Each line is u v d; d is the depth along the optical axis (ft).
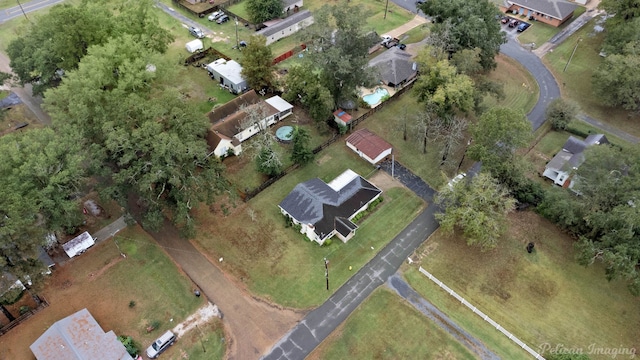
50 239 182.91
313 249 197.88
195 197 186.70
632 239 174.19
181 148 173.47
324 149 248.52
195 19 358.23
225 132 240.53
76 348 153.38
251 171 233.76
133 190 191.11
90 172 191.21
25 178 162.61
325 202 204.85
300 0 368.27
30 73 252.01
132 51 217.77
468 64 244.63
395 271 190.90
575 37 339.16
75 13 229.25
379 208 216.95
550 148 252.01
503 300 181.37
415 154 246.88
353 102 269.23
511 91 291.79
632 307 179.52
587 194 192.03
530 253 197.67
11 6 364.17
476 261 194.29
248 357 162.81
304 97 254.88
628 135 259.39
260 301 179.52
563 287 186.09
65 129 175.42
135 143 176.24
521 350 166.81
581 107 278.67
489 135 198.39
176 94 200.75
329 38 233.96
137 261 190.60
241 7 375.25
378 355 163.84
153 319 171.94
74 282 182.19
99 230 201.67
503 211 189.37
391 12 375.04
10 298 160.04
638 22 275.18
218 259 193.26
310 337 168.45
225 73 285.23
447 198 199.82
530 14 364.17
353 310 177.17
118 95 193.16
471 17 265.54
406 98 284.41
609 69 261.24
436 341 168.45
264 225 206.59
